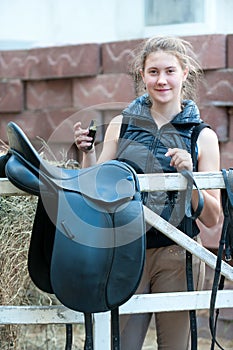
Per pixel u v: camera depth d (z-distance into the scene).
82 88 6.23
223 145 5.63
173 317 3.65
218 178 3.43
